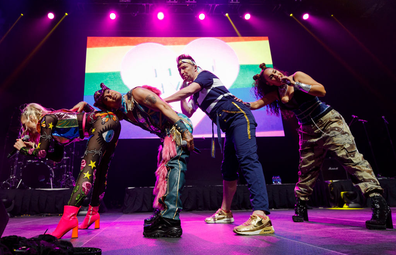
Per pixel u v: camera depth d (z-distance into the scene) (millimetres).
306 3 5992
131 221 2256
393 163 5375
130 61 5371
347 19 6293
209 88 1591
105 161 1624
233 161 1771
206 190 3646
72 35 5945
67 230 1153
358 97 6000
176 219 1224
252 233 1203
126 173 5645
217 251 854
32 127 1409
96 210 1655
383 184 3312
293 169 5867
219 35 6258
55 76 5695
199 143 5188
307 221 1772
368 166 1434
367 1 5828
